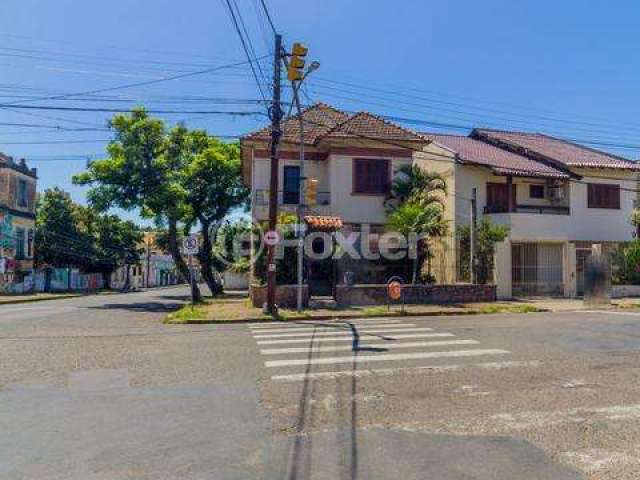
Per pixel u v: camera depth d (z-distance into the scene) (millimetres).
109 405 6914
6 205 38719
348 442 5500
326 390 7559
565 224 25969
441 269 23609
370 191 25078
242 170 31406
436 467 4855
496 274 23062
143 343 12047
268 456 5133
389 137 25094
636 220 26859
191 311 19328
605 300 20922
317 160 25906
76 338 12977
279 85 17562
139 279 74812
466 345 11164
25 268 41469
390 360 9617
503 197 26328
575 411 6551
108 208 27859
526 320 16016
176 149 28250
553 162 27047
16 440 5625
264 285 20969
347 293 20562
